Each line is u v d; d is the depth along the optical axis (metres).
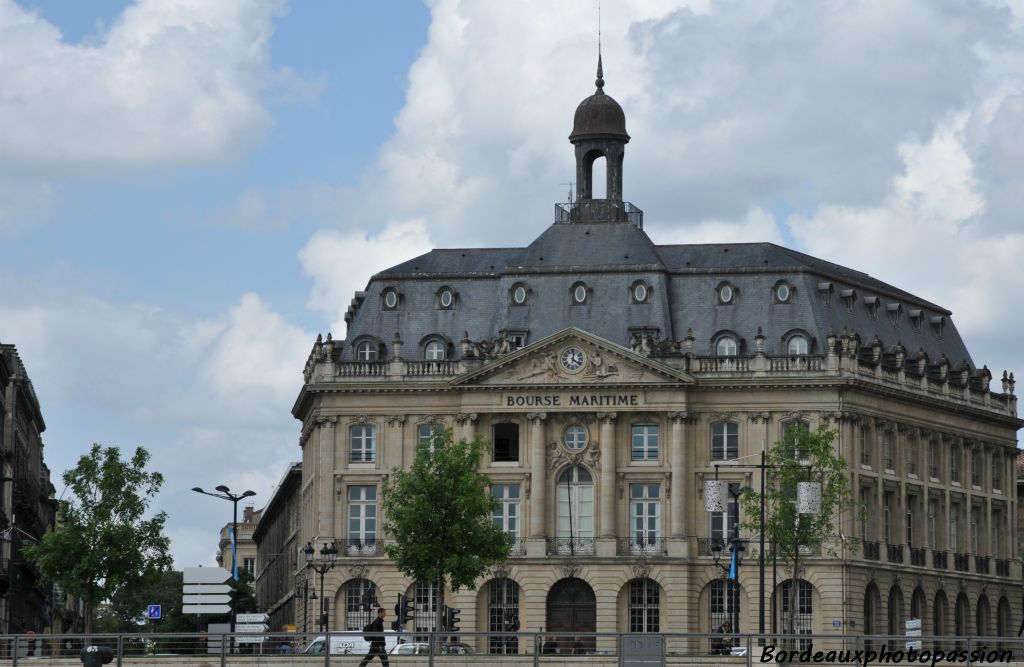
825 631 140.88
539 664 85.56
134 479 128.25
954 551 154.00
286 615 179.00
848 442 143.12
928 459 152.12
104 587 127.12
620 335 146.00
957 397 154.50
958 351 159.75
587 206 151.75
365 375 147.25
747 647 85.00
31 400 179.38
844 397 142.88
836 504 135.00
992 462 159.25
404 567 129.00
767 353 144.25
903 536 148.12
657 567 142.25
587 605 143.62
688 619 142.12
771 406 143.38
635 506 144.25
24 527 170.75
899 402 148.50
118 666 85.88
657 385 143.12
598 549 142.75
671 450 143.50
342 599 145.88
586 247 149.25
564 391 144.12
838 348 143.00
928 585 150.00
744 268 147.12
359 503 147.00
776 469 134.25
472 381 144.88
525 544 143.62
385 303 149.88
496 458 146.12
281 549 191.50
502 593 144.25
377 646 85.25
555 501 144.62
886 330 152.25
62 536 126.44
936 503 152.75
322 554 137.12
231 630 94.56
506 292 147.75
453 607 144.25
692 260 150.00
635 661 83.88
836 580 141.12
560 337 143.88
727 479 143.38
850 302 149.38
